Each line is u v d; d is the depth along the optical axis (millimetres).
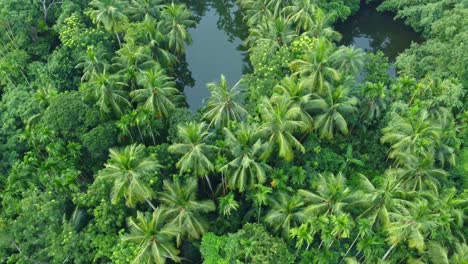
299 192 30547
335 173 36375
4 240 29047
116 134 36188
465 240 29344
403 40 56656
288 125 31766
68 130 35281
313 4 46969
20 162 35500
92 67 40312
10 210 31328
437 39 44281
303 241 30234
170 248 27781
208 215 33562
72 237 28500
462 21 41812
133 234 27422
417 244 26812
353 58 38719
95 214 29562
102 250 28281
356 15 58406
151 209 31859
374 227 29719
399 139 34375
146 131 36750
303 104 34594
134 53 41125
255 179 32188
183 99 45969
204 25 60312
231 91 35906
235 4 62781
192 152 30688
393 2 53844
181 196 29906
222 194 34312
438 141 33844
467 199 29984
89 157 36594
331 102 34562
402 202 29328
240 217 33531
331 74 35688
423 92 38969
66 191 31922
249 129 31969
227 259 28609
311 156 35875
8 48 46312
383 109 38156
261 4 50781
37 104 38625
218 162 31312
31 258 28750
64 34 44000
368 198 28938
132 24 44344
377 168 38031
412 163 32469
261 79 40500
